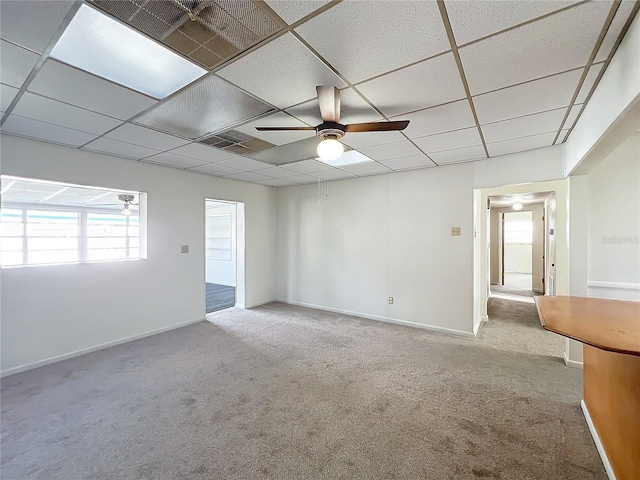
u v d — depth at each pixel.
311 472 1.78
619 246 2.98
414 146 3.38
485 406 2.45
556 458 1.88
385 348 3.73
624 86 1.56
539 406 2.45
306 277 5.88
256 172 4.82
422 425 2.21
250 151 3.62
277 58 1.76
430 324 4.43
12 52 1.68
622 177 2.97
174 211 4.52
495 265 8.78
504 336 4.17
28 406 2.47
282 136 3.06
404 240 4.66
